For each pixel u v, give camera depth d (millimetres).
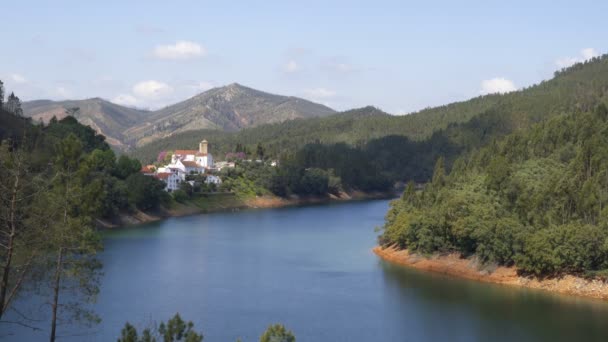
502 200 114750
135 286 102188
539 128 144250
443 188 133750
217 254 135875
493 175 119125
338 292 98812
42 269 52000
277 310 87875
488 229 105812
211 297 95375
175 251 139625
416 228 122375
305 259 129625
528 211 108188
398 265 122312
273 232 176375
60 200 52219
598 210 100750
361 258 130875
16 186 47125
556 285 96812
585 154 110500
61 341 72312
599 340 73688
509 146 142250
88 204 55469
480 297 94125
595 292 92375
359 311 87250
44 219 49625
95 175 187875
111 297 94312
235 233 173875
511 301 91312
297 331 78000
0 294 48125
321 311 87312
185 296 95875
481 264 109312
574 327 78562
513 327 79000
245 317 84188
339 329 78812
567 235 95875
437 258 118375
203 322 81750
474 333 76938
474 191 122812
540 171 121938
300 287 102562
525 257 99938
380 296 95875
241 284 104625
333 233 173750
